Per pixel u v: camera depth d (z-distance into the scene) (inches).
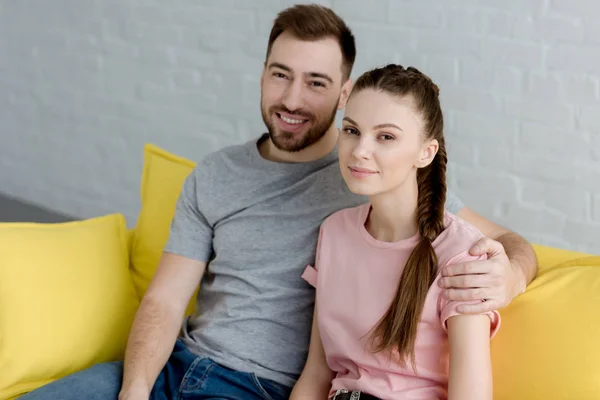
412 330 67.4
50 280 85.7
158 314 82.6
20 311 83.4
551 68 113.1
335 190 82.0
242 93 139.0
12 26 168.7
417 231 71.2
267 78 83.7
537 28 112.9
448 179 124.6
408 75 69.2
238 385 78.3
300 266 80.4
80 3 156.2
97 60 156.5
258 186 84.0
